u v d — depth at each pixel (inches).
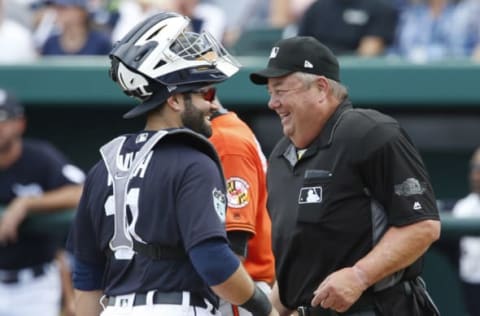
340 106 653.3
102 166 607.2
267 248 716.0
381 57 1188.5
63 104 1112.2
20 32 1223.5
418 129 1154.7
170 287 578.2
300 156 655.1
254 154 692.7
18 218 1031.0
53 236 1070.4
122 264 589.0
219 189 579.5
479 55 1202.0
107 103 1104.8
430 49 1290.6
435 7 1301.7
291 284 659.4
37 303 1067.3
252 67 1078.4
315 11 1222.3
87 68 1101.1
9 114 1040.2
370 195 637.3
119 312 584.7
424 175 636.1
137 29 601.6
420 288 658.2
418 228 622.8
